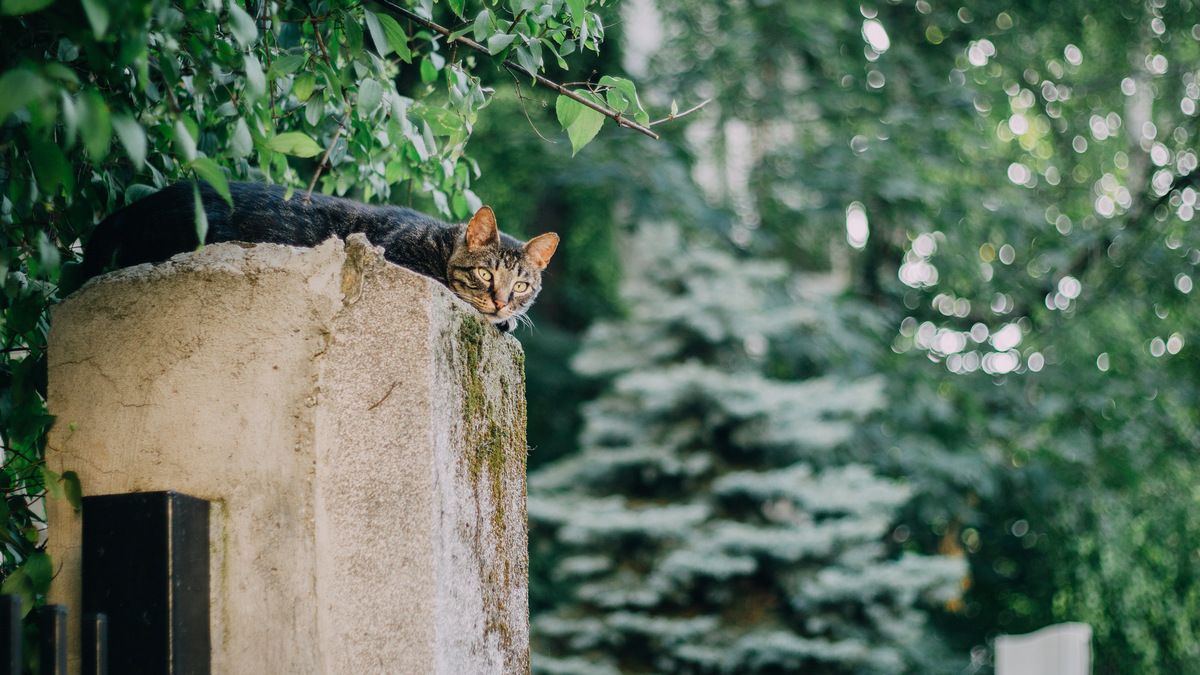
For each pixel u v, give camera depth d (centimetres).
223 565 277
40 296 326
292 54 358
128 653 265
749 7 1557
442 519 285
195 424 283
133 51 251
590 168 1460
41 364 316
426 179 429
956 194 1529
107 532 271
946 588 1231
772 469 1278
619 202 1631
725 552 1213
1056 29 1620
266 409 280
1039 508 1492
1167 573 1409
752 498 1259
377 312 286
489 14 340
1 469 321
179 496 271
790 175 1561
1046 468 1473
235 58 323
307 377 280
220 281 287
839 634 1203
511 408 328
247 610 275
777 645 1156
